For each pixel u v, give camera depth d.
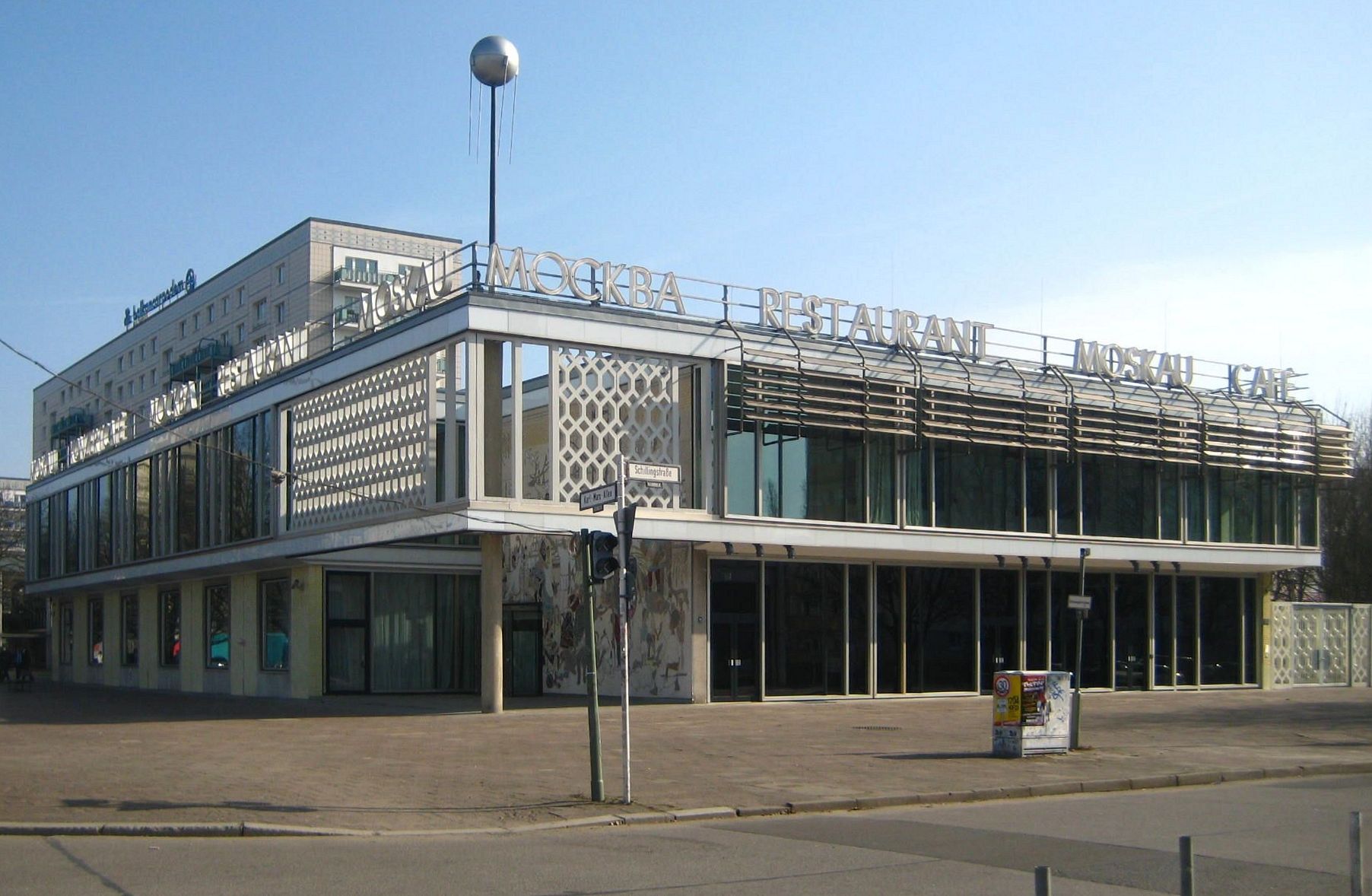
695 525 29.78
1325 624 43.19
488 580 28.25
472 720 26.55
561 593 36.88
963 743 21.78
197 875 10.37
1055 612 36.88
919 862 11.33
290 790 15.34
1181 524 38.81
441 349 28.34
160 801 14.31
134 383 97.44
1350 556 58.53
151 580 44.00
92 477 50.25
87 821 12.88
